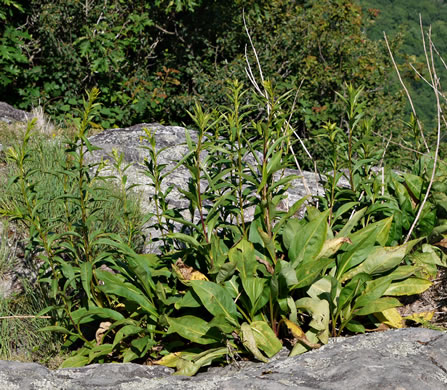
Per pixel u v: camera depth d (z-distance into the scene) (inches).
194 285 112.7
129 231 145.9
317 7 536.1
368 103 502.9
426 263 139.8
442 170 161.3
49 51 427.5
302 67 505.7
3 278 154.9
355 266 130.0
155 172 135.0
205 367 112.9
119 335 113.1
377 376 91.2
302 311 122.9
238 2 523.5
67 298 119.5
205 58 550.0
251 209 193.5
